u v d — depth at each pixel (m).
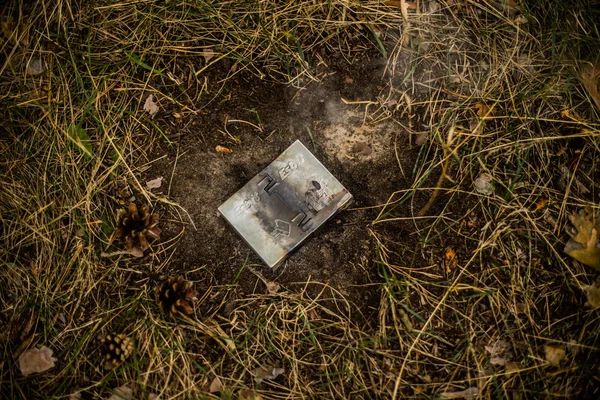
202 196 0.58
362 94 0.60
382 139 0.60
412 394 0.53
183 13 0.61
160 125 0.59
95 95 0.59
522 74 0.60
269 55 0.61
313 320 0.56
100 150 0.58
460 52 0.61
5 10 0.60
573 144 0.58
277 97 0.60
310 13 0.61
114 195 0.58
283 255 0.56
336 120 0.60
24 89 0.59
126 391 0.53
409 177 0.58
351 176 0.59
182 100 0.60
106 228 0.57
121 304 0.55
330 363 0.54
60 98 0.59
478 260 0.56
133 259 0.56
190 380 0.54
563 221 0.56
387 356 0.54
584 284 0.55
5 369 0.54
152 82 0.60
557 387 0.53
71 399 0.53
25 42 0.60
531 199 0.57
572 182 0.57
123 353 0.53
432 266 0.56
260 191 0.57
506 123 0.59
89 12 0.61
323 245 0.57
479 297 0.55
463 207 0.57
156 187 0.58
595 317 0.54
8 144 0.58
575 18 0.60
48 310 0.55
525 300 0.55
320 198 0.57
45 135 0.58
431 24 0.61
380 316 0.55
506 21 0.61
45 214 0.57
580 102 0.59
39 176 0.57
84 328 0.55
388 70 0.61
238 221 0.56
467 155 0.58
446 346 0.54
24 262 0.56
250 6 0.61
